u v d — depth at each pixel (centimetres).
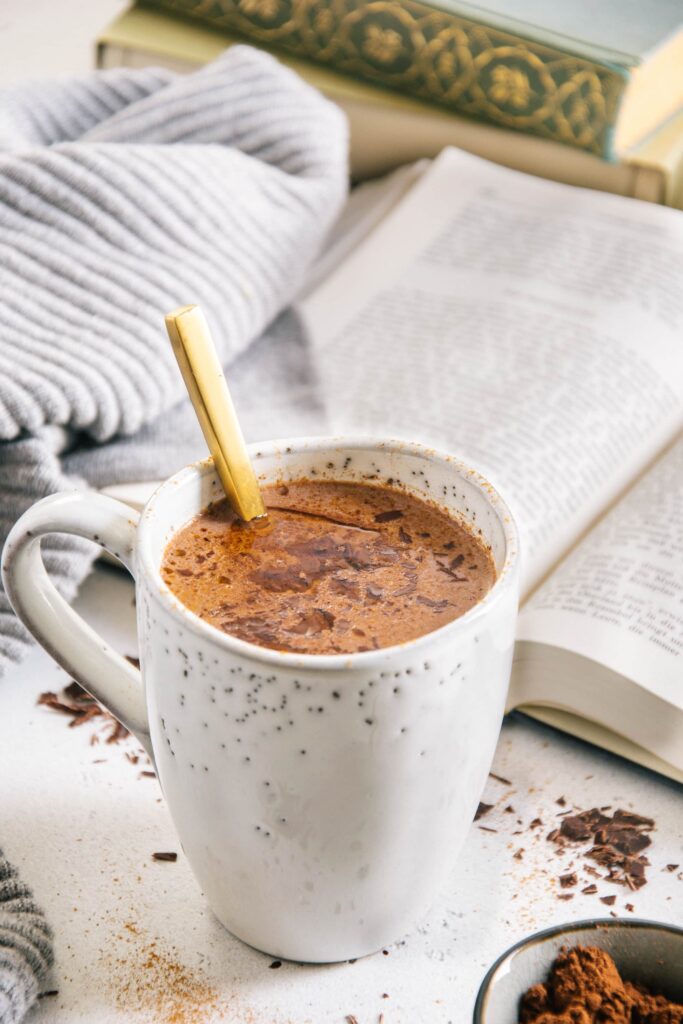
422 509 52
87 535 49
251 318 71
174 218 69
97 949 52
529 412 68
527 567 62
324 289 79
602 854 55
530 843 55
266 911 50
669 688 56
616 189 82
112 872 54
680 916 53
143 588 47
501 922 53
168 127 74
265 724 46
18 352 64
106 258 68
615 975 49
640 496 65
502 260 78
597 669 57
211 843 49
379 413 70
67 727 59
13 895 51
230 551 50
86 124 77
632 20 82
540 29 79
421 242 81
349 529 51
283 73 76
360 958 52
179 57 85
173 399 67
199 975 51
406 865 49
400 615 48
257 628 47
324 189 75
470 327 74
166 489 50
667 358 72
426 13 81
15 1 112
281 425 69
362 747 46
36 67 100
